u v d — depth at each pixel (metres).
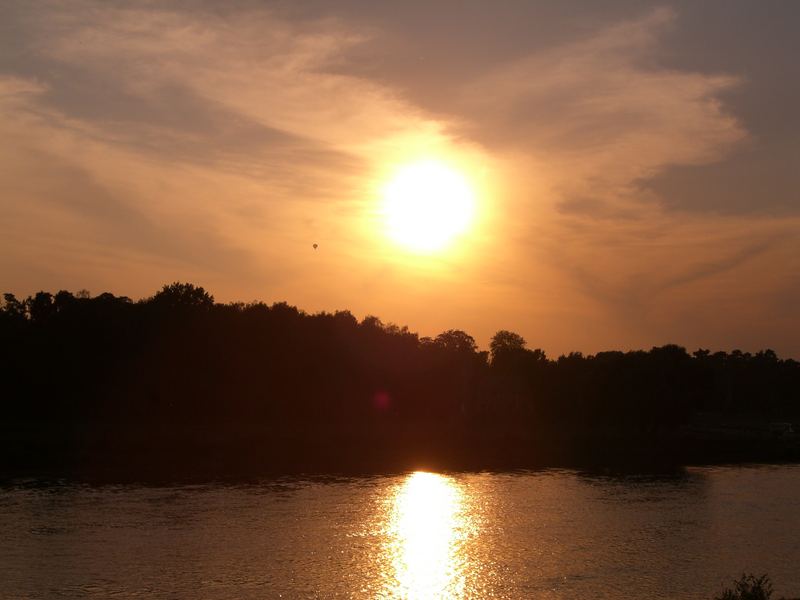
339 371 142.38
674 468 106.81
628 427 156.12
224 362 131.50
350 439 118.81
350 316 161.62
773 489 84.31
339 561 47.38
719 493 80.62
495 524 60.34
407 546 51.69
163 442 103.38
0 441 96.06
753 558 50.47
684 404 145.50
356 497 71.88
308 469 93.06
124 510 62.25
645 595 41.62
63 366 119.88
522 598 40.91
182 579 42.91
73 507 63.12
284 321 145.12
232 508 64.38
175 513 61.41
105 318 128.75
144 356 127.31
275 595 40.56
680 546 53.62
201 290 157.12
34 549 48.53
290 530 55.91
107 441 100.38
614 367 153.12
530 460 111.75
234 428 124.19
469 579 44.19
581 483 87.62
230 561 46.78
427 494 75.12
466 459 109.50
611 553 51.09
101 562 45.88
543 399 163.00
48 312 138.50
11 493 69.69
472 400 158.00
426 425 145.50
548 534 56.94
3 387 118.06
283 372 135.88
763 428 178.75
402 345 157.25
